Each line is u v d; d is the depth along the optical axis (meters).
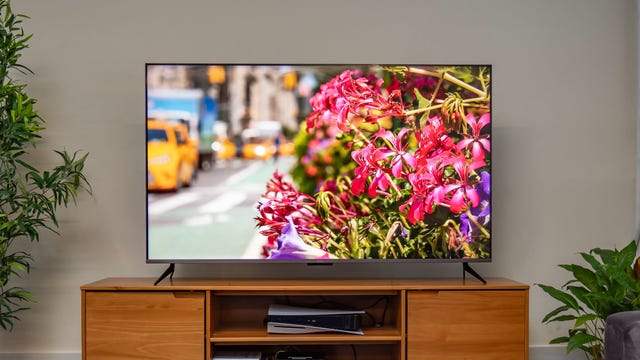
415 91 3.34
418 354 3.18
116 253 3.61
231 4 3.65
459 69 3.35
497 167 3.68
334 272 3.59
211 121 3.34
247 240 3.35
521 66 3.70
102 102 3.62
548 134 3.70
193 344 3.14
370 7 3.67
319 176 3.35
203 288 3.15
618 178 3.72
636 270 3.24
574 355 3.66
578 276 3.25
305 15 3.66
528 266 3.68
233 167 3.35
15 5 3.61
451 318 3.19
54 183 3.28
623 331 2.29
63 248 3.61
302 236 3.35
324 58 3.66
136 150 3.62
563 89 3.71
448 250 3.35
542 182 3.69
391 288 3.17
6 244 3.28
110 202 3.62
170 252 3.34
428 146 3.34
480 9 3.70
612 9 3.70
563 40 3.71
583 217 3.70
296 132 3.35
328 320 3.22
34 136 3.22
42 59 3.61
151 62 3.63
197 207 3.35
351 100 3.34
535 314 3.68
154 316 3.14
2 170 3.40
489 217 3.34
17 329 3.59
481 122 3.34
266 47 3.65
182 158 3.34
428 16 3.68
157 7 3.63
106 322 3.13
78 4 3.63
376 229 3.35
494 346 3.19
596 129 3.71
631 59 3.71
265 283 3.26
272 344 3.36
